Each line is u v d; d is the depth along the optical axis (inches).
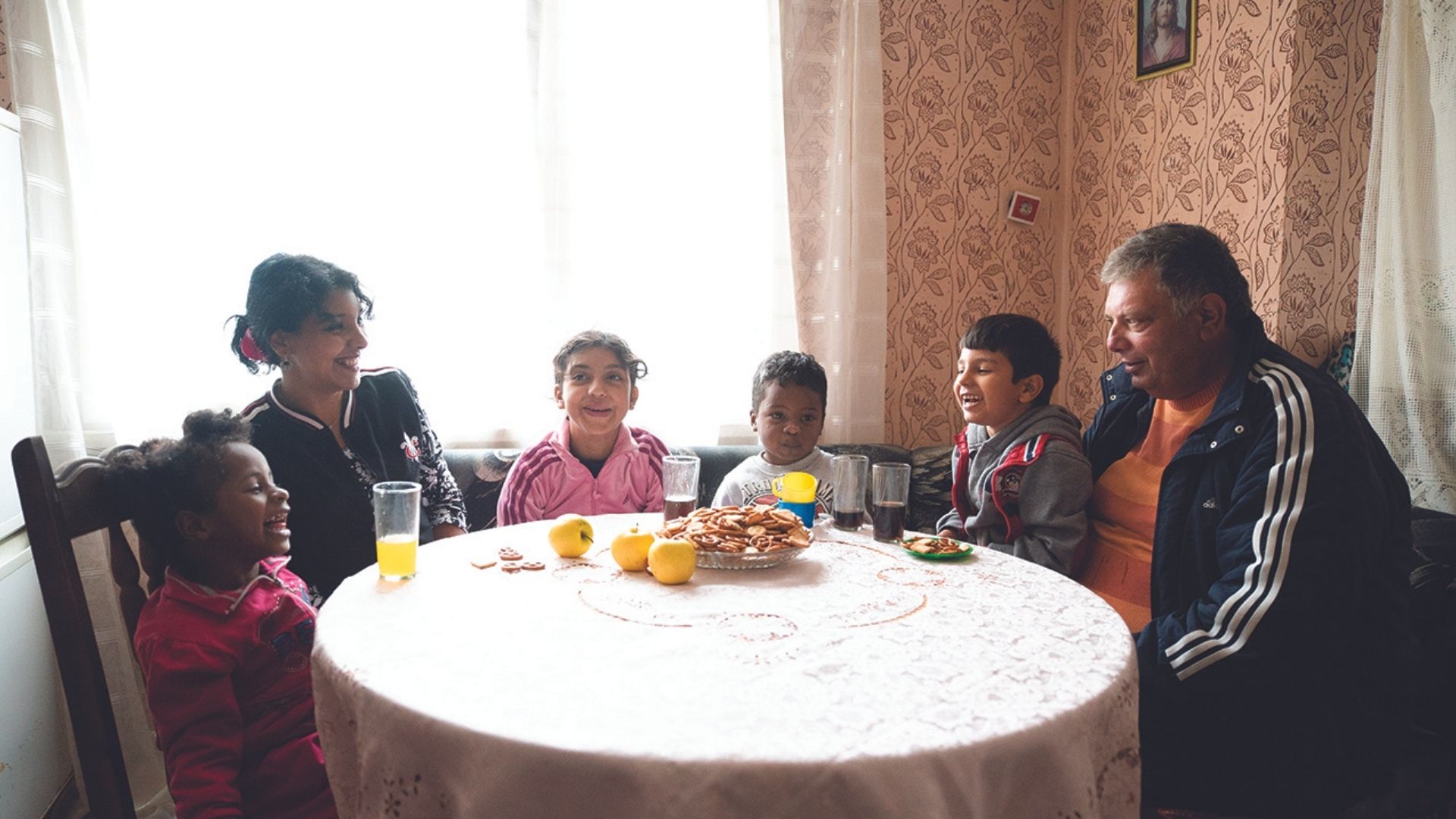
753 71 104.6
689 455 96.5
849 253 106.7
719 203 104.8
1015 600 47.2
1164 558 58.6
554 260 98.3
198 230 90.4
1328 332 94.9
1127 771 37.7
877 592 48.4
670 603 46.0
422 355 97.5
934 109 112.9
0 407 65.2
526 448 95.8
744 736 31.2
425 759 33.1
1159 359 59.0
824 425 108.0
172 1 88.6
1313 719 49.9
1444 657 61.7
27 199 81.5
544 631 41.7
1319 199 92.4
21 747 67.0
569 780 30.2
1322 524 50.0
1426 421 82.9
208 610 49.7
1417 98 83.5
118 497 50.6
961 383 74.0
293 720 52.2
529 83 97.6
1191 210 101.7
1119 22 110.3
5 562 65.1
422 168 96.1
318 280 65.5
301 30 92.1
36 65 81.6
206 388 91.6
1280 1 90.9
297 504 66.0
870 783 29.4
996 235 117.4
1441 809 58.4
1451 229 80.5
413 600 46.3
